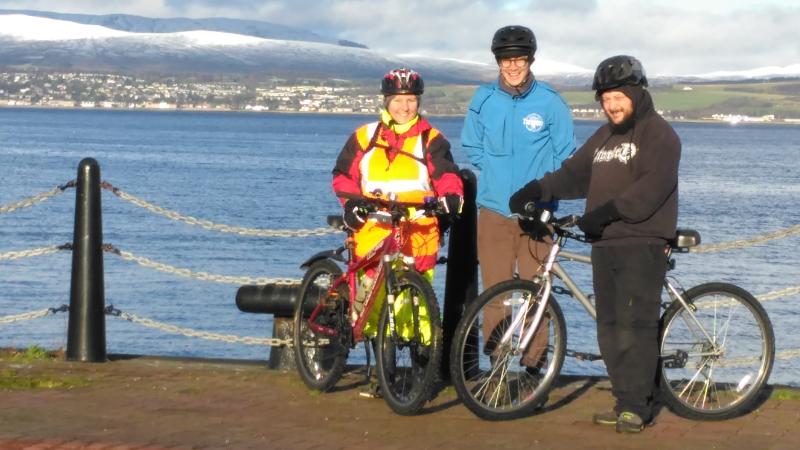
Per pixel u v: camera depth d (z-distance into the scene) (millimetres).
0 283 25578
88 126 179375
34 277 26562
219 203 47281
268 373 7730
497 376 6473
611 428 6270
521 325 6445
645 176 6066
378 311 6938
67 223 38438
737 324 6605
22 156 82750
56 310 8406
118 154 90375
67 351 8133
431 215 6695
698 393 6547
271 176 66312
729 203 50938
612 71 6098
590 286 19344
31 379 7305
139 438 5895
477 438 6012
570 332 16297
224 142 126312
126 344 19141
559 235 6477
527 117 7000
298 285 8008
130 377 7512
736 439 6039
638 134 6152
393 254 6691
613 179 6230
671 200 6188
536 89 7086
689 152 117875
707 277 26672
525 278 7031
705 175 73875
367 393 7000
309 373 7270
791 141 168625
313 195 52344
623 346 6203
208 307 23219
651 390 6227
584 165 6457
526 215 6543
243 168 74375
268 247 33844
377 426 6270
